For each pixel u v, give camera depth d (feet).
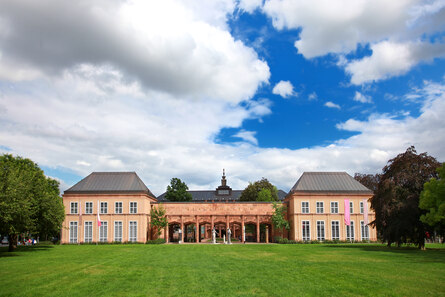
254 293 63.26
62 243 222.07
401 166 169.07
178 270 88.69
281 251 143.13
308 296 61.00
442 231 155.74
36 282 74.23
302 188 228.84
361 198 227.20
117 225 224.74
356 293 62.85
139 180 238.27
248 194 333.62
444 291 63.87
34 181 165.58
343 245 187.11
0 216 124.26
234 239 270.87
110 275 81.87
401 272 83.51
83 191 227.61
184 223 233.96
